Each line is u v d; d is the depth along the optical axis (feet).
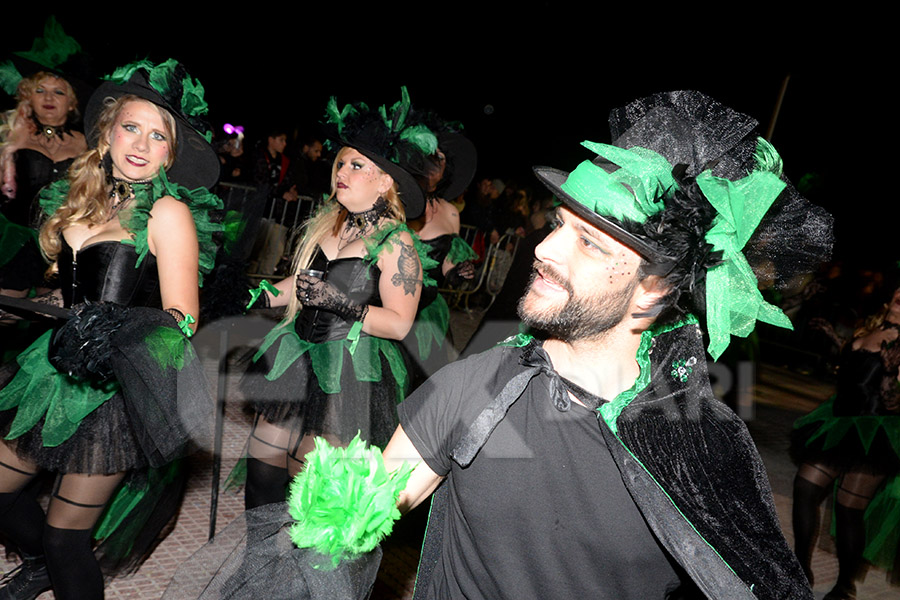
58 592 7.43
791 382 31.73
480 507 4.51
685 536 4.30
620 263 4.33
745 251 5.07
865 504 11.57
